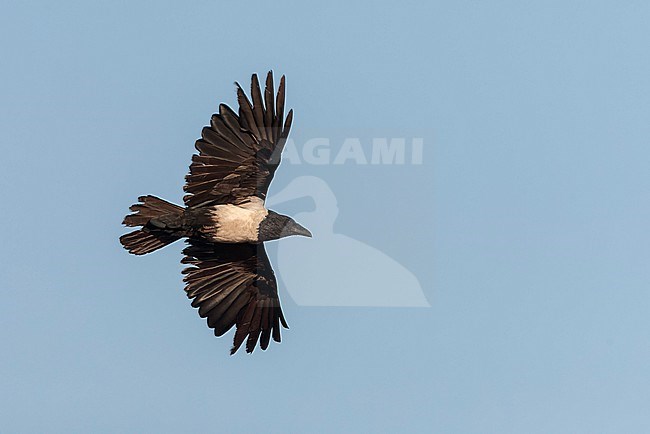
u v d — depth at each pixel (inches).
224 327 643.5
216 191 596.4
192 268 633.0
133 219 603.8
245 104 579.5
